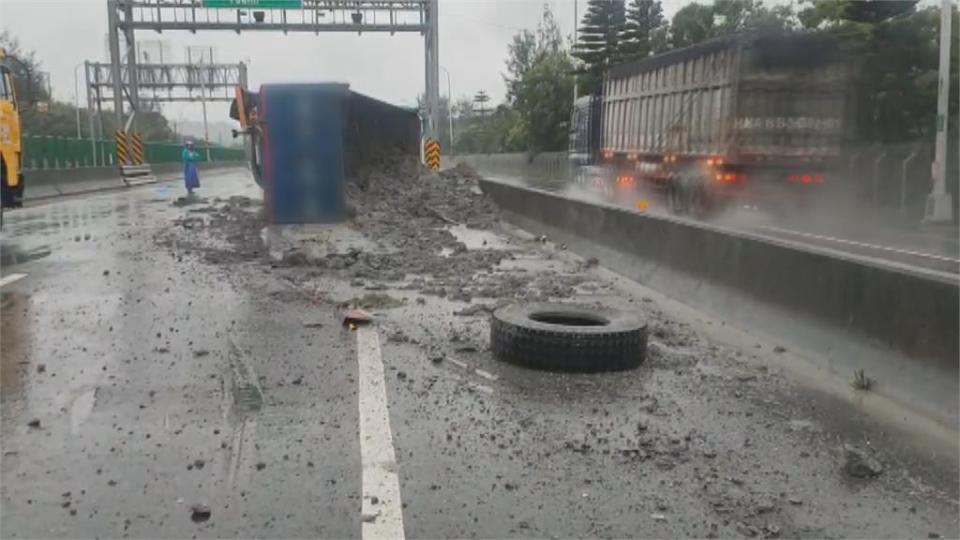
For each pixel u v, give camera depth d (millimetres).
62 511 3846
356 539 3611
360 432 4902
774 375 6199
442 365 6418
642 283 10031
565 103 60750
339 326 7684
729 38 19734
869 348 5859
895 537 3646
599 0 56781
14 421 5043
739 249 7957
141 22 40938
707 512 3889
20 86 16250
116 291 9297
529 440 4812
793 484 4207
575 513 3873
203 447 4645
